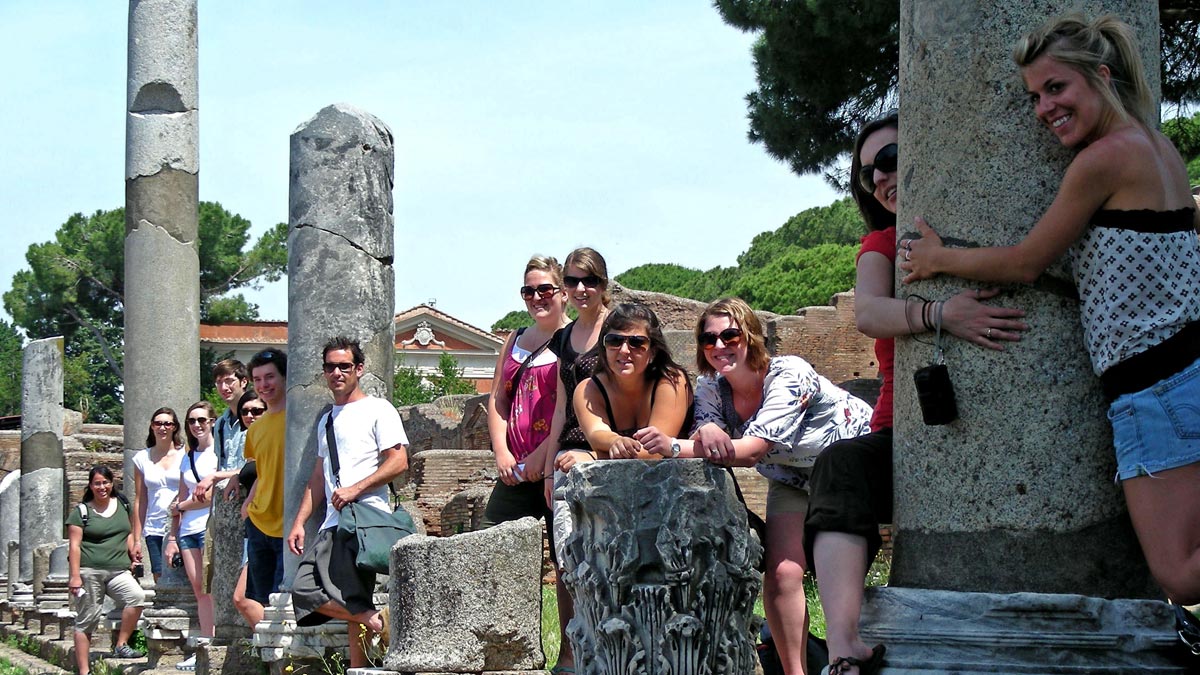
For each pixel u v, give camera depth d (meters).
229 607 10.79
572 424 7.57
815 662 6.40
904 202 4.97
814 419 5.90
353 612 8.59
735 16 16.55
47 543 20.73
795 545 5.97
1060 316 4.64
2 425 39.88
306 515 9.38
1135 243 4.44
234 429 11.94
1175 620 4.53
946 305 4.73
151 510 14.15
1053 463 4.61
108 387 51.41
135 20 16.64
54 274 49.91
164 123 16.52
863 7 15.62
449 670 7.65
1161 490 4.38
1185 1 13.95
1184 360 4.41
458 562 7.71
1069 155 4.64
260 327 51.88
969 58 4.75
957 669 4.50
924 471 4.80
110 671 13.56
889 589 4.76
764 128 17.47
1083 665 4.44
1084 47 4.49
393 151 10.56
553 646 10.09
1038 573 4.61
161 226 16.38
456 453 21.83
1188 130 15.45
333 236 10.18
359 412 8.93
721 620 5.02
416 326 56.12
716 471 5.09
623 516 4.99
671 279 58.25
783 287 41.91
